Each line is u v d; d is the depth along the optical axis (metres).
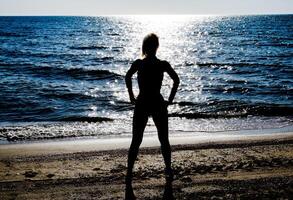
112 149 8.30
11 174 6.03
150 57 4.53
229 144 8.58
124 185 5.14
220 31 110.19
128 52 51.00
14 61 37.06
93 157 7.30
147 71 4.45
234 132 10.93
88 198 4.57
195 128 11.58
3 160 7.15
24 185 5.28
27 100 17.19
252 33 99.62
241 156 7.07
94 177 5.65
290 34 93.38
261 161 6.47
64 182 5.41
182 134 10.59
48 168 6.43
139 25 159.50
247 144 8.59
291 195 4.50
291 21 193.88
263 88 21.17
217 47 58.84
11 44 60.78
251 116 13.77
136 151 4.55
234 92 19.98
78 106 15.98
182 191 4.72
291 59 40.62
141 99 4.47
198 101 17.11
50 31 105.88
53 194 4.79
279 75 27.67
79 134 10.50
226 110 14.91
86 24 163.75
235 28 128.75
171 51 52.16
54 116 13.80
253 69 31.88
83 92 19.67
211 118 13.41
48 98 17.83
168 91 20.53
